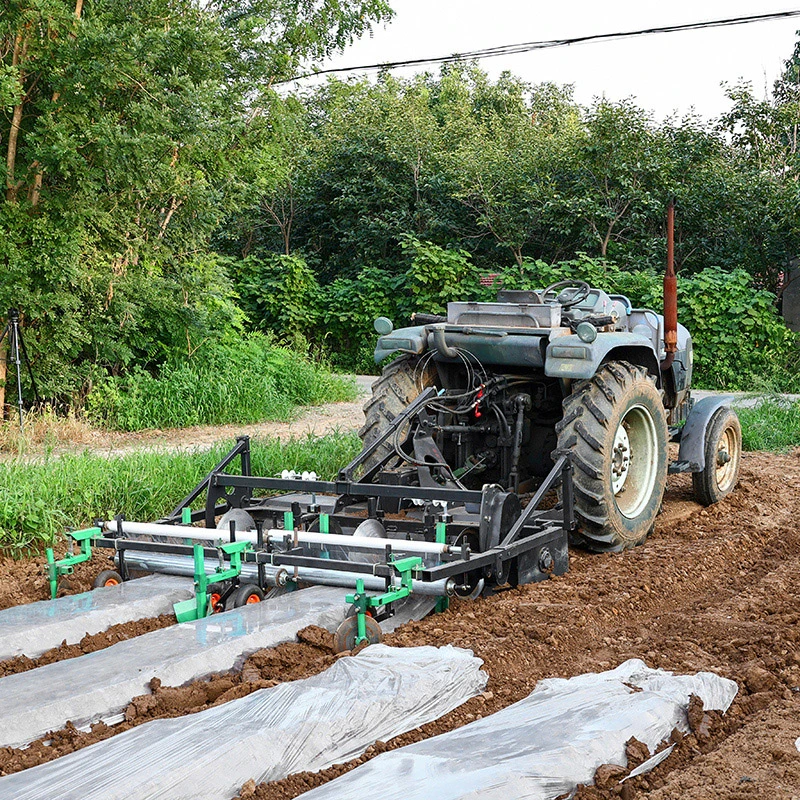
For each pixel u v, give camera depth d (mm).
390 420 6699
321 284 23797
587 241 20281
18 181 11336
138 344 13258
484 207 21297
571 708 3650
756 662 4328
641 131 20094
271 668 4188
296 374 15672
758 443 10977
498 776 3074
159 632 4387
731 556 6398
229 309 14414
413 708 3740
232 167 13523
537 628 4668
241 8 14641
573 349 6020
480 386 6445
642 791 3275
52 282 11164
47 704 3629
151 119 10805
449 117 27297
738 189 19703
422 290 20375
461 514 5789
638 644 4648
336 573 4855
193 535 5203
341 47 16109
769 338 17750
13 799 2924
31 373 11297
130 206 12328
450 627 4770
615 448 6383
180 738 3326
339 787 3055
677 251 20172
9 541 6746
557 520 5836
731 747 3500
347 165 23562
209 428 12570
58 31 10750
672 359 7398
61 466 7652
